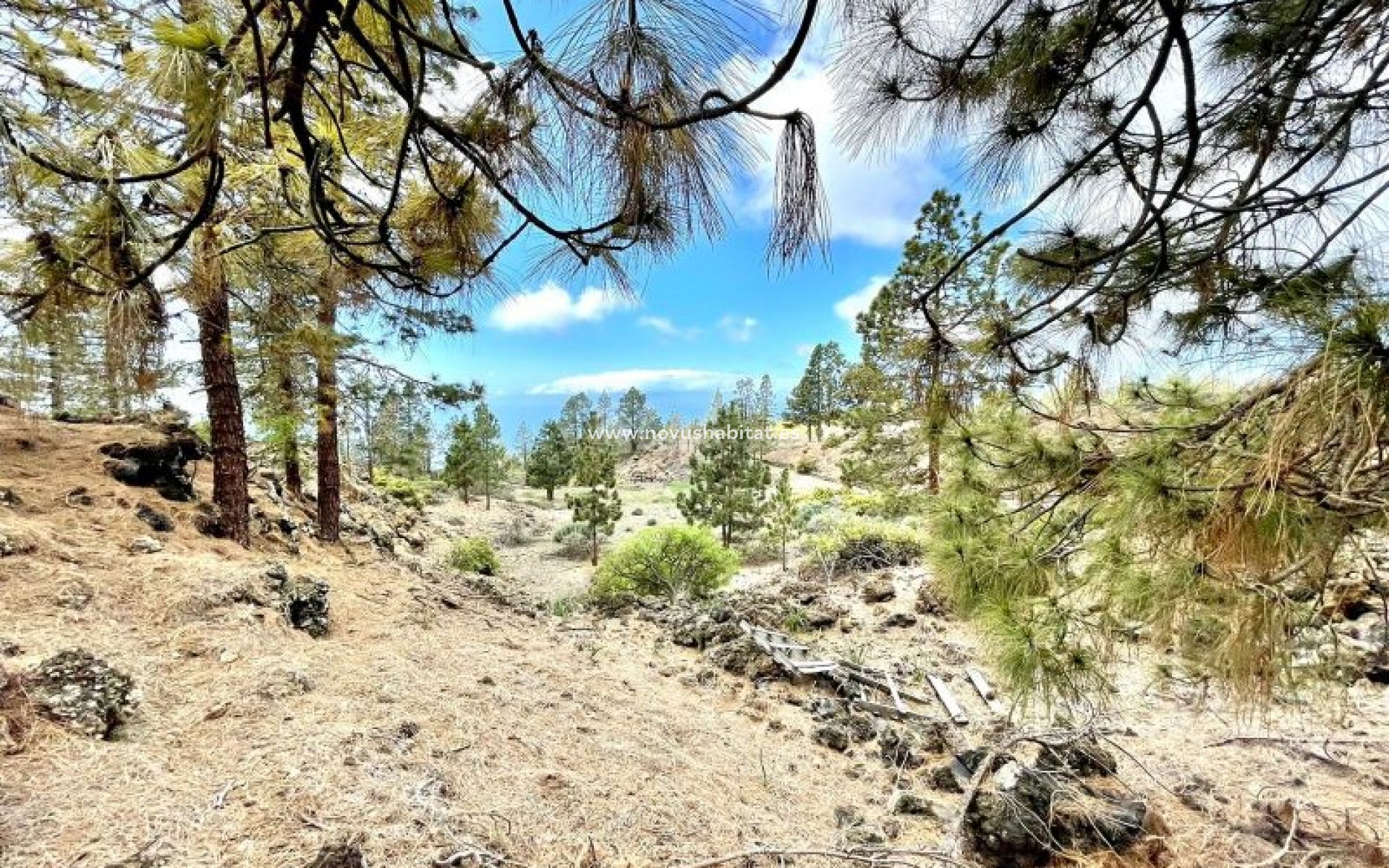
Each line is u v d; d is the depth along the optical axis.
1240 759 4.25
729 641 7.26
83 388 2.20
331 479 8.47
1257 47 1.86
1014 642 2.25
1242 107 2.03
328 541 8.35
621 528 28.59
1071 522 2.27
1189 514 1.70
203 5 1.18
